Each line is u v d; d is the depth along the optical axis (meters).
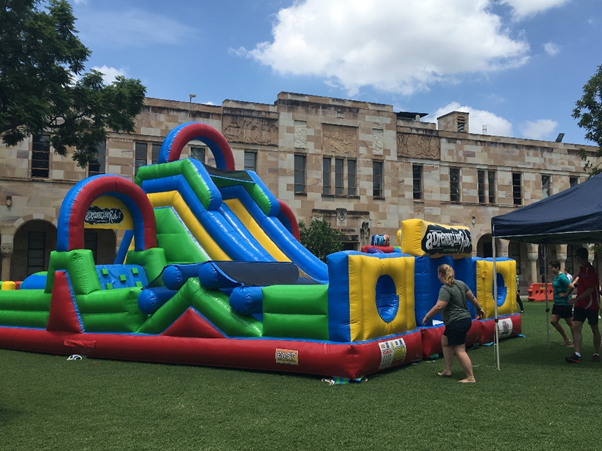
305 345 7.81
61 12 17.72
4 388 7.28
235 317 8.64
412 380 7.69
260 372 8.28
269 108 27.45
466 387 7.19
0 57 16.20
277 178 27.25
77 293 10.23
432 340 9.56
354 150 29.28
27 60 16.67
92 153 20.17
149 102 25.00
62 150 19.62
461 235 10.84
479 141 32.75
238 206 12.98
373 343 7.86
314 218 27.89
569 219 8.49
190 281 9.06
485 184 32.91
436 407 6.11
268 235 12.48
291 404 6.28
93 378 7.97
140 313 9.70
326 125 28.66
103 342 9.74
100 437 5.10
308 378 7.78
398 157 30.48
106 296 9.91
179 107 25.52
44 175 23.17
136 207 11.73
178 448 4.77
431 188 31.20
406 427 5.34
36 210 22.77
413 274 9.47
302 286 8.14
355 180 29.28
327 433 5.16
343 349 7.48
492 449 4.68
